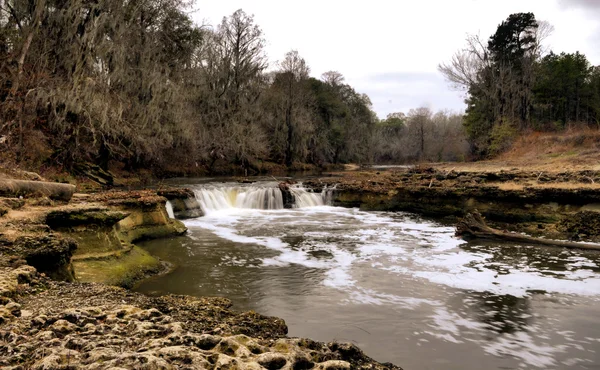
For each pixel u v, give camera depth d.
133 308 4.42
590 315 7.04
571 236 13.72
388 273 9.73
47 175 18.62
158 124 26.66
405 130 112.44
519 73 52.38
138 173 31.28
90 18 22.89
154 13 29.44
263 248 12.61
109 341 3.40
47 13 20.55
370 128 88.94
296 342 3.88
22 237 6.39
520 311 7.21
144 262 9.70
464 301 7.76
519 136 45.56
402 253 11.91
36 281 5.34
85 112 20.53
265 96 51.50
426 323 6.67
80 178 21.84
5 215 7.70
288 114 53.25
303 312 7.18
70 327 3.72
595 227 13.58
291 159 54.19
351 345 4.02
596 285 8.73
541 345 5.86
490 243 13.23
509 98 50.94
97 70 23.16
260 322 4.72
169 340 3.43
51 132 21.30
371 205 22.83
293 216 20.36
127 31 25.31
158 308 4.84
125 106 23.64
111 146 24.31
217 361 3.10
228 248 12.55
